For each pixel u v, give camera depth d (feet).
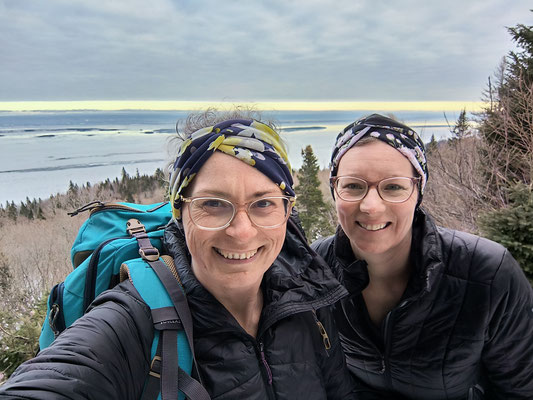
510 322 1.93
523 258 3.98
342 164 1.93
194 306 1.42
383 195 1.81
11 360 4.11
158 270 1.47
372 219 1.80
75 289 1.65
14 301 9.04
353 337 2.25
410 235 1.99
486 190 7.93
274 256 1.50
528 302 1.93
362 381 2.42
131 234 1.79
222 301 1.51
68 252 13.66
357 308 2.19
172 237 1.65
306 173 20.99
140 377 1.25
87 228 1.93
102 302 1.37
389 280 2.10
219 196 1.35
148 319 1.33
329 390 1.80
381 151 1.79
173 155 1.62
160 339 1.32
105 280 1.63
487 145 8.94
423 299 1.94
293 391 1.51
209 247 1.39
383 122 1.82
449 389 2.07
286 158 1.53
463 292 1.90
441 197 9.02
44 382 1.04
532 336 1.96
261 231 1.40
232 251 1.37
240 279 1.42
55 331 1.66
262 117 1.62
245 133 1.39
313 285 1.69
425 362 2.03
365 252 1.93
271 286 1.62
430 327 1.97
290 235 1.83
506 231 4.15
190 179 1.39
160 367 1.28
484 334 1.94
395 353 2.09
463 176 8.48
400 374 2.14
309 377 1.57
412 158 1.82
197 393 1.28
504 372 2.06
